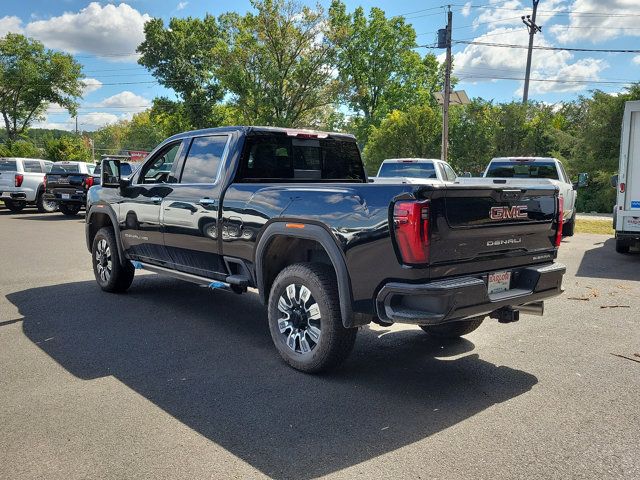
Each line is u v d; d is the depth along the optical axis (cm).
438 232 371
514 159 1400
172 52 5075
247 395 397
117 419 356
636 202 1043
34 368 448
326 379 431
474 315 391
